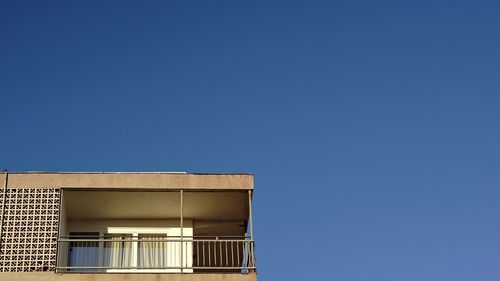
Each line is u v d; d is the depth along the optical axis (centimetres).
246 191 2220
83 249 2312
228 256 2488
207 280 2039
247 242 2136
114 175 2175
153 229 2403
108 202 2269
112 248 2331
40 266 2008
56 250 2033
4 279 1972
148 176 2189
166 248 2353
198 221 2444
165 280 2033
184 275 2045
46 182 2122
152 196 2239
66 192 2166
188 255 2347
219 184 2202
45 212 2081
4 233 2038
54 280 1989
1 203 2075
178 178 2198
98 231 2373
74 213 2331
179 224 2419
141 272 2045
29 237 2041
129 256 2325
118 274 2023
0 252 2011
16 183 2105
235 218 2441
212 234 2498
